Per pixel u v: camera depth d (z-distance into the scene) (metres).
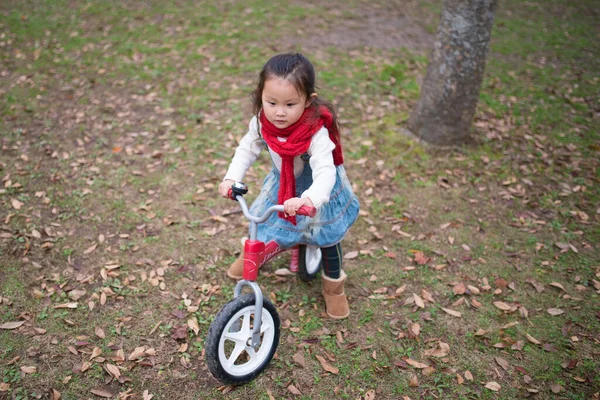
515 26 8.69
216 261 3.51
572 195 4.39
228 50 6.95
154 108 5.46
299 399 2.58
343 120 5.38
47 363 2.68
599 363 2.84
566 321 3.13
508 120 5.55
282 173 2.58
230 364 2.53
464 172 4.68
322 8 8.91
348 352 2.87
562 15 9.32
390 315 3.14
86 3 8.27
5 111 5.16
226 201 4.14
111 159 4.57
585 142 5.20
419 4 9.44
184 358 2.76
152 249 3.58
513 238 3.88
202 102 5.63
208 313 3.08
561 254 3.71
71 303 3.06
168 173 4.45
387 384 2.69
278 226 2.73
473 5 4.48
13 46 6.61
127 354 2.77
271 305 2.58
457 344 2.96
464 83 4.76
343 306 3.07
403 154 4.88
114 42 6.98
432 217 4.09
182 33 7.43
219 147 4.86
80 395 2.53
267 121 2.46
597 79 6.71
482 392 2.67
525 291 3.38
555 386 2.69
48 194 4.05
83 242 3.59
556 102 6.04
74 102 5.46
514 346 2.93
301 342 2.90
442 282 3.44
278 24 8.02
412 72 6.58
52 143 4.72
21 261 3.37
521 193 4.41
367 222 4.00
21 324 2.89
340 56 6.97
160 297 3.18
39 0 8.22
